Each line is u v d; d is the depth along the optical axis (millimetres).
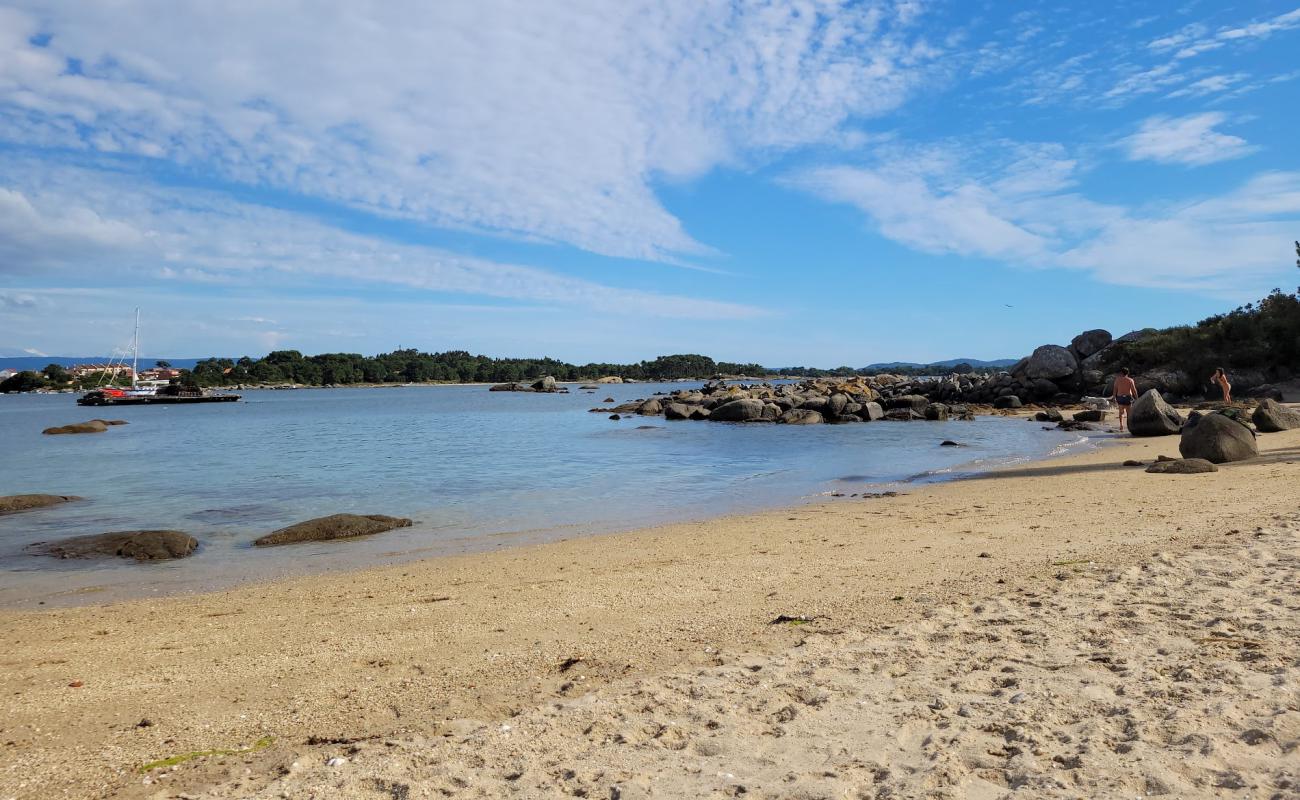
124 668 6059
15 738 4629
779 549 10258
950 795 3393
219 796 3744
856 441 31141
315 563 10883
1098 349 59000
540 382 135125
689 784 3650
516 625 6938
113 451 31578
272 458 27516
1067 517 11273
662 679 5199
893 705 4496
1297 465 14922
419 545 12062
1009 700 4430
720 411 45312
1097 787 3385
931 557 8984
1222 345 46031
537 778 3787
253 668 5965
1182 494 12602
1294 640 5113
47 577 10164
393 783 3799
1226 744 3691
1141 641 5316
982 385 57562
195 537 13008
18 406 94625
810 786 3557
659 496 17156
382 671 5781
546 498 17109
